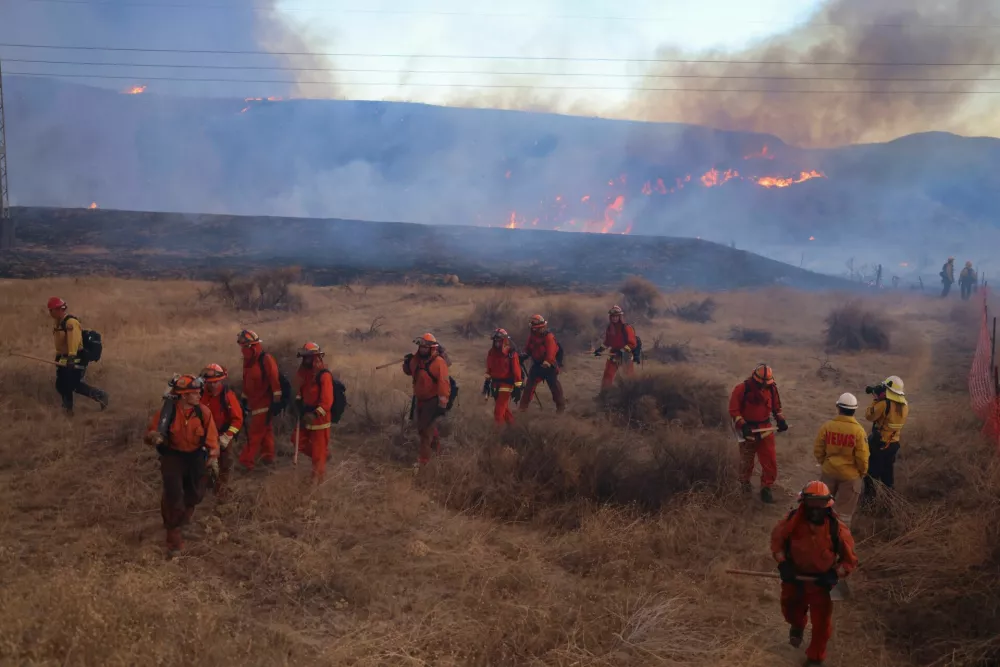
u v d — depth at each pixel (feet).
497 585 18.99
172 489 19.67
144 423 29.50
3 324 49.85
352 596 18.20
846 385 44.47
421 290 86.07
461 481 25.16
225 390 22.27
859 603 19.02
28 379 34.88
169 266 103.60
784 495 26.40
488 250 127.44
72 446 27.43
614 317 39.19
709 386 36.60
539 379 36.42
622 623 17.38
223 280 70.38
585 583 19.44
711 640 17.06
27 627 14.96
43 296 66.13
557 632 16.84
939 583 18.97
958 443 29.30
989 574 18.56
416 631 16.46
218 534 21.07
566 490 24.72
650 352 51.75
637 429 33.63
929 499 24.72
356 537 21.50
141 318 55.88
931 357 52.13
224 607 17.15
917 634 17.48
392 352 49.88
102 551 19.47
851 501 21.95
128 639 14.71
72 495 23.49
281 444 29.07
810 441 32.83
